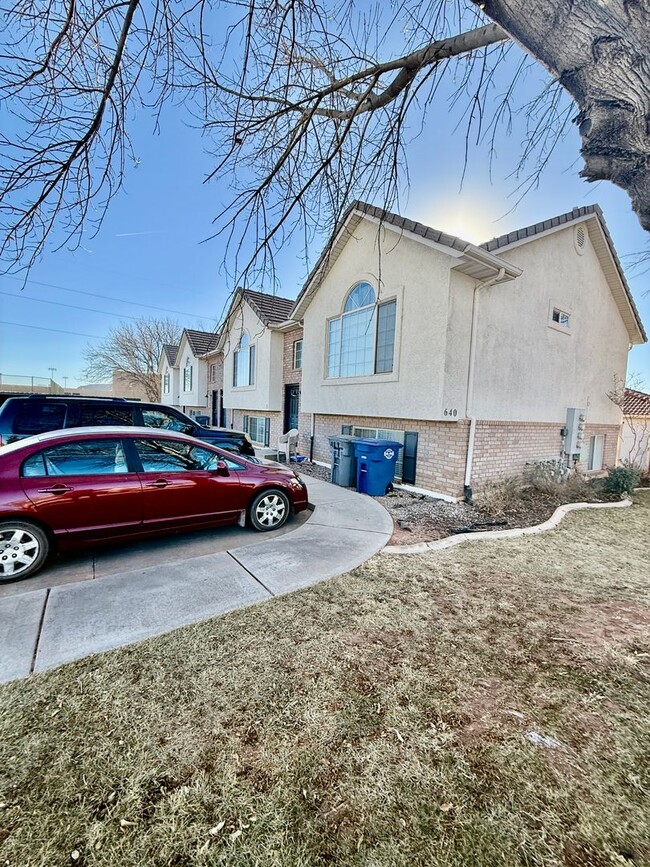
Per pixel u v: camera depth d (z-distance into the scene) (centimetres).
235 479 533
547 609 366
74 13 268
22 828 160
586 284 1063
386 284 859
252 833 161
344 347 1016
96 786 180
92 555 467
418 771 192
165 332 3475
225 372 1856
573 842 159
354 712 230
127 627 315
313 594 379
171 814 168
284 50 308
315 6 290
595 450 1202
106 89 289
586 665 281
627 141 173
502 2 172
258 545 509
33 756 195
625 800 178
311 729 217
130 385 3741
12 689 243
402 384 823
